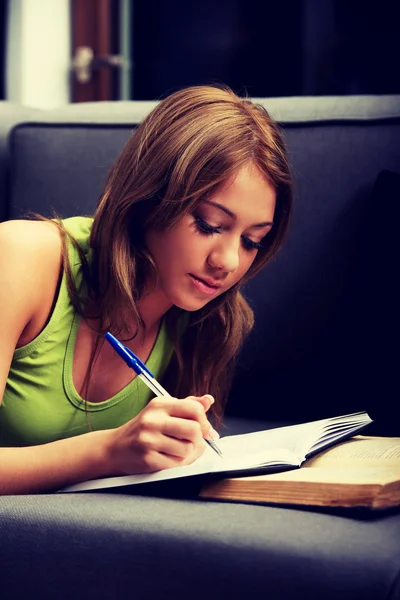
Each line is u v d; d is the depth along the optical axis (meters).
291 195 1.20
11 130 1.83
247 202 1.12
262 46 4.20
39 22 4.05
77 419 1.27
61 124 1.81
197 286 1.14
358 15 4.15
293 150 1.67
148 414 1.04
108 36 4.06
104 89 4.07
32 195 1.78
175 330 1.34
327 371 1.61
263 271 1.66
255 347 1.65
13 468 1.08
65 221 1.28
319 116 1.69
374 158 1.62
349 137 1.65
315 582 0.84
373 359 1.54
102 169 1.75
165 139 1.15
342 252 1.62
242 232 1.14
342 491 0.93
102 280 1.21
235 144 1.11
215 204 1.11
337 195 1.63
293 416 1.64
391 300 1.53
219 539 0.89
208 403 1.08
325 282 1.62
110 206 1.19
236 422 1.63
